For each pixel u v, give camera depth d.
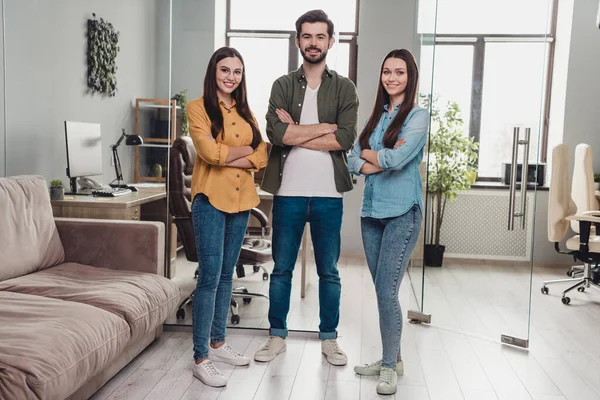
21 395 1.93
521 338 3.42
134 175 3.67
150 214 3.62
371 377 2.90
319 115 3.07
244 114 2.94
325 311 3.13
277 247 3.14
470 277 3.66
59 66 3.76
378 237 2.82
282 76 3.15
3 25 3.82
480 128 3.62
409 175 2.71
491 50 3.59
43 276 2.93
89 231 3.25
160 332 3.38
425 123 2.68
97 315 2.46
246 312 3.55
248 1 3.46
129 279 2.98
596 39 5.82
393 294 2.72
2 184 3.05
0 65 3.81
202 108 2.86
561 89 5.97
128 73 3.67
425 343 3.48
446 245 3.73
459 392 2.75
